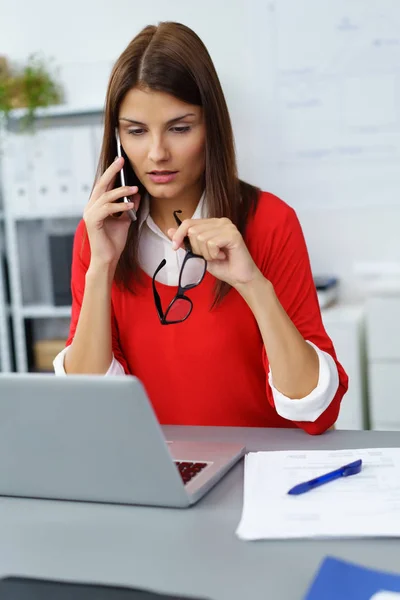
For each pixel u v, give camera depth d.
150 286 1.37
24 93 3.12
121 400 0.79
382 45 2.92
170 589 0.67
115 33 3.22
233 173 1.29
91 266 1.27
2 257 3.24
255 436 1.15
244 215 1.33
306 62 3.01
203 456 1.01
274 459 0.99
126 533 0.79
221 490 0.91
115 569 0.71
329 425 1.15
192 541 0.76
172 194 1.25
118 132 1.26
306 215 3.10
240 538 0.76
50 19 3.28
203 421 1.38
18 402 0.83
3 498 0.92
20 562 0.73
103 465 0.85
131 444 0.82
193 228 1.16
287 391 1.14
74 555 0.75
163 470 0.83
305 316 1.30
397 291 2.62
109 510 0.86
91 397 0.80
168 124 1.19
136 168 1.26
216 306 1.32
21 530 0.81
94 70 3.22
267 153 3.10
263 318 1.16
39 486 0.90
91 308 1.26
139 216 1.36
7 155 3.10
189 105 1.19
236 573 0.69
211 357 1.34
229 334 1.33
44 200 3.09
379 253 3.03
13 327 3.33
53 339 3.40
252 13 3.04
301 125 3.05
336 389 1.16
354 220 3.04
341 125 3.01
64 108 3.09
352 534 0.75
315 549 0.73
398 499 0.82
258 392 1.36
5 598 0.62
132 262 1.35
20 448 0.87
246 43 3.06
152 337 1.37
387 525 0.76
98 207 1.25
